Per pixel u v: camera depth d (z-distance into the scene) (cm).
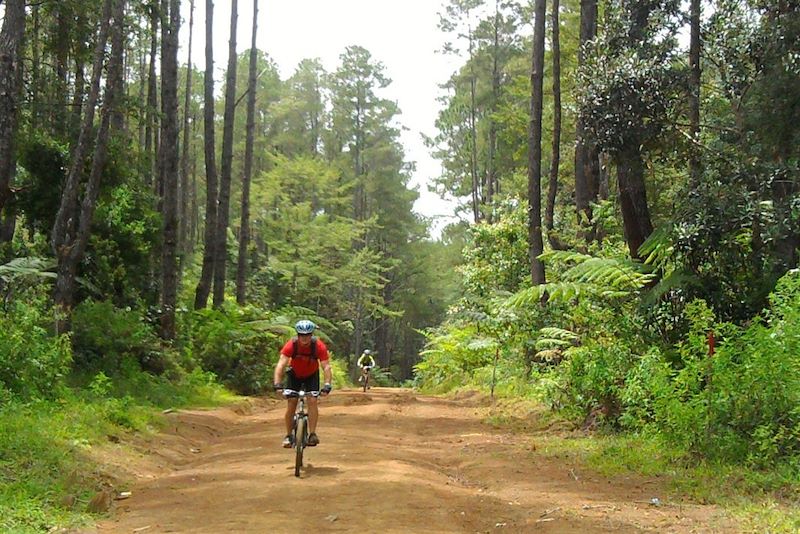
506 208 3152
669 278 1374
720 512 808
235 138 7200
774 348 1039
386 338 7956
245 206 3253
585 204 2309
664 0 1580
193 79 6481
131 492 963
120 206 2336
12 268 1820
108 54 2280
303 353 1068
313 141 7794
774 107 1387
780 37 1415
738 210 1309
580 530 739
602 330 1522
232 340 2539
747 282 1375
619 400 1409
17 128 2067
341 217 6225
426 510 813
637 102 1484
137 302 2358
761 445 985
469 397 2422
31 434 1065
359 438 1409
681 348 1176
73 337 1805
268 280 5131
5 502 803
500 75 5762
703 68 1736
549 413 1628
